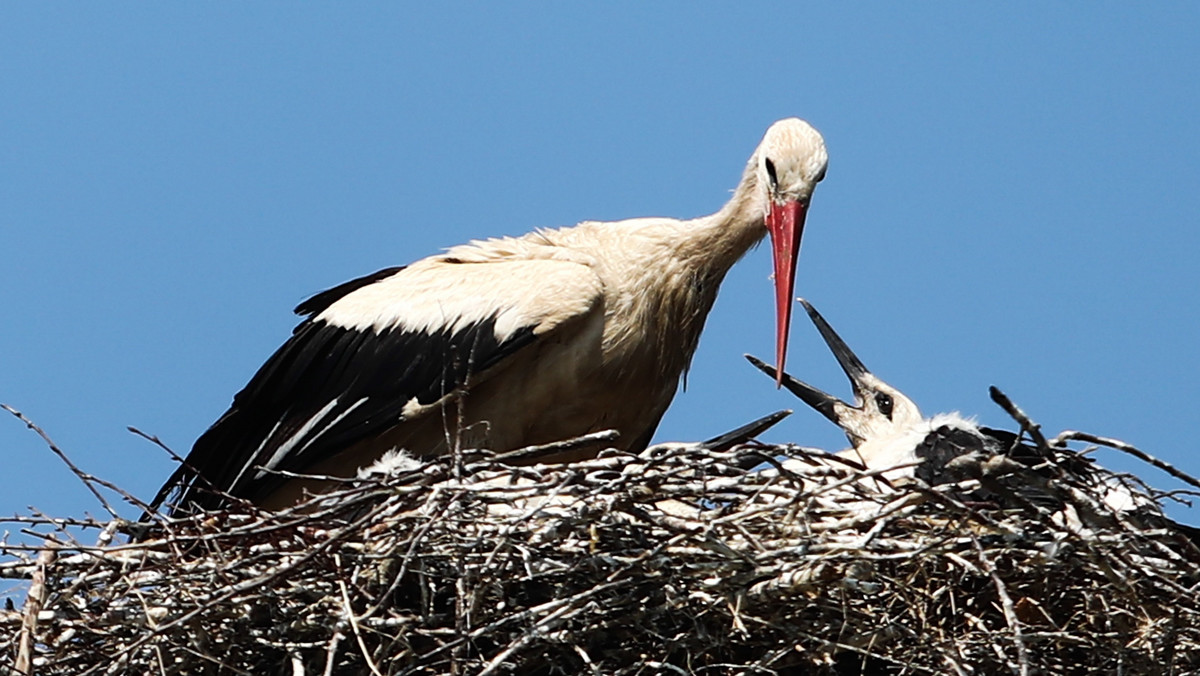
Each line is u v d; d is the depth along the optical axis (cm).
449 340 1506
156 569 1249
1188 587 1212
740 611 1201
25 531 1271
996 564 1201
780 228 1533
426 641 1235
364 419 1533
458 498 1210
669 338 1536
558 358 1500
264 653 1257
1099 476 1262
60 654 1243
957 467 1224
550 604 1178
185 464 1333
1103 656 1212
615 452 1253
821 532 1214
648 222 1564
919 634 1199
